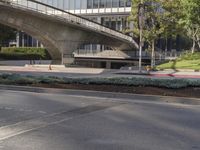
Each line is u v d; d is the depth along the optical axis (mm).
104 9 85062
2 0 51031
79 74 41469
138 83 18797
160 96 16281
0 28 68750
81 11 87812
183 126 10703
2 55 77938
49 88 18984
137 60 73062
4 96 17094
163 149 8234
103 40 69312
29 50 85188
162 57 73688
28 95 17641
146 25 56000
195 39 60500
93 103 15188
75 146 8422
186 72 44000
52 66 56125
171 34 58688
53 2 90938
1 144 8555
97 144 8602
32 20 56812
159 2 55031
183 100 15781
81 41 64875
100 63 80000
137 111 13328
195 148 8344
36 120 11422
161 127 10523
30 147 8312
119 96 17047
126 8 81875
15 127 10398
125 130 10086
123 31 69750
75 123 10977
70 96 17438
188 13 47781
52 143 8672
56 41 61375
